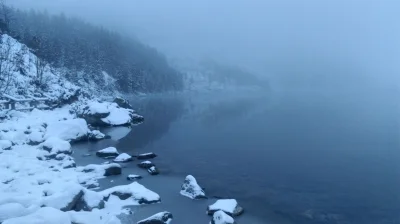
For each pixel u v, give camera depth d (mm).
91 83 101000
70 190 12844
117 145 29453
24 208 10539
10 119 28797
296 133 36969
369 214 14531
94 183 17188
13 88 39812
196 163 23500
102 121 39500
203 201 15750
